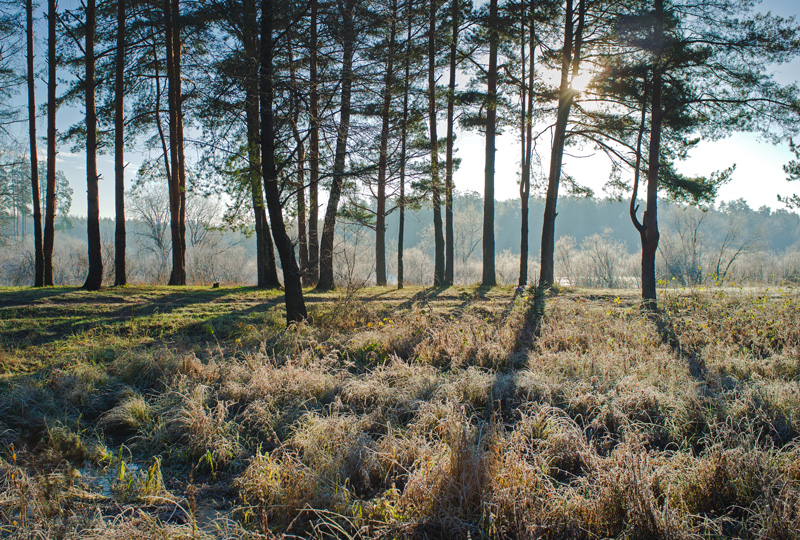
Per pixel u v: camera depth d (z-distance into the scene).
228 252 45.12
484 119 19.11
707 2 12.05
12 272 37.47
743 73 12.29
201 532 3.37
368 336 8.55
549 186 16.73
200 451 4.82
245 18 9.29
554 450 4.52
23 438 4.82
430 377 6.46
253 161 10.99
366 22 10.04
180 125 18.25
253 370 6.87
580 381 6.16
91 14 14.26
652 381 6.26
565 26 15.55
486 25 15.99
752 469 3.80
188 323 9.90
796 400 5.29
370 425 5.19
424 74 18.27
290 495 3.72
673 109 13.25
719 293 11.59
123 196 15.56
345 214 17.05
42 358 7.49
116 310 10.73
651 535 3.22
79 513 3.64
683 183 15.30
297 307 9.90
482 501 3.36
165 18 14.77
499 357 7.70
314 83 9.63
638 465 3.66
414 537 3.26
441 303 13.05
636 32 11.80
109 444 5.11
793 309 9.76
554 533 3.27
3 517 3.49
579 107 16.92
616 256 48.72
